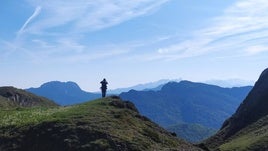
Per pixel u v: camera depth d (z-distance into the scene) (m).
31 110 67.19
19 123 52.91
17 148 47.06
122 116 54.53
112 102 60.88
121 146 44.78
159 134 54.72
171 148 48.97
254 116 173.12
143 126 54.81
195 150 54.09
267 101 176.62
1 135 49.84
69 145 44.84
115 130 48.28
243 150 125.25
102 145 44.22
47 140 46.75
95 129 47.28
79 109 56.44
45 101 162.88
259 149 122.38
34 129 49.22
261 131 144.50
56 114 54.78
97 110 55.16
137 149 44.94
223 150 136.50
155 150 46.22
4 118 58.28
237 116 180.25
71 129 47.38
